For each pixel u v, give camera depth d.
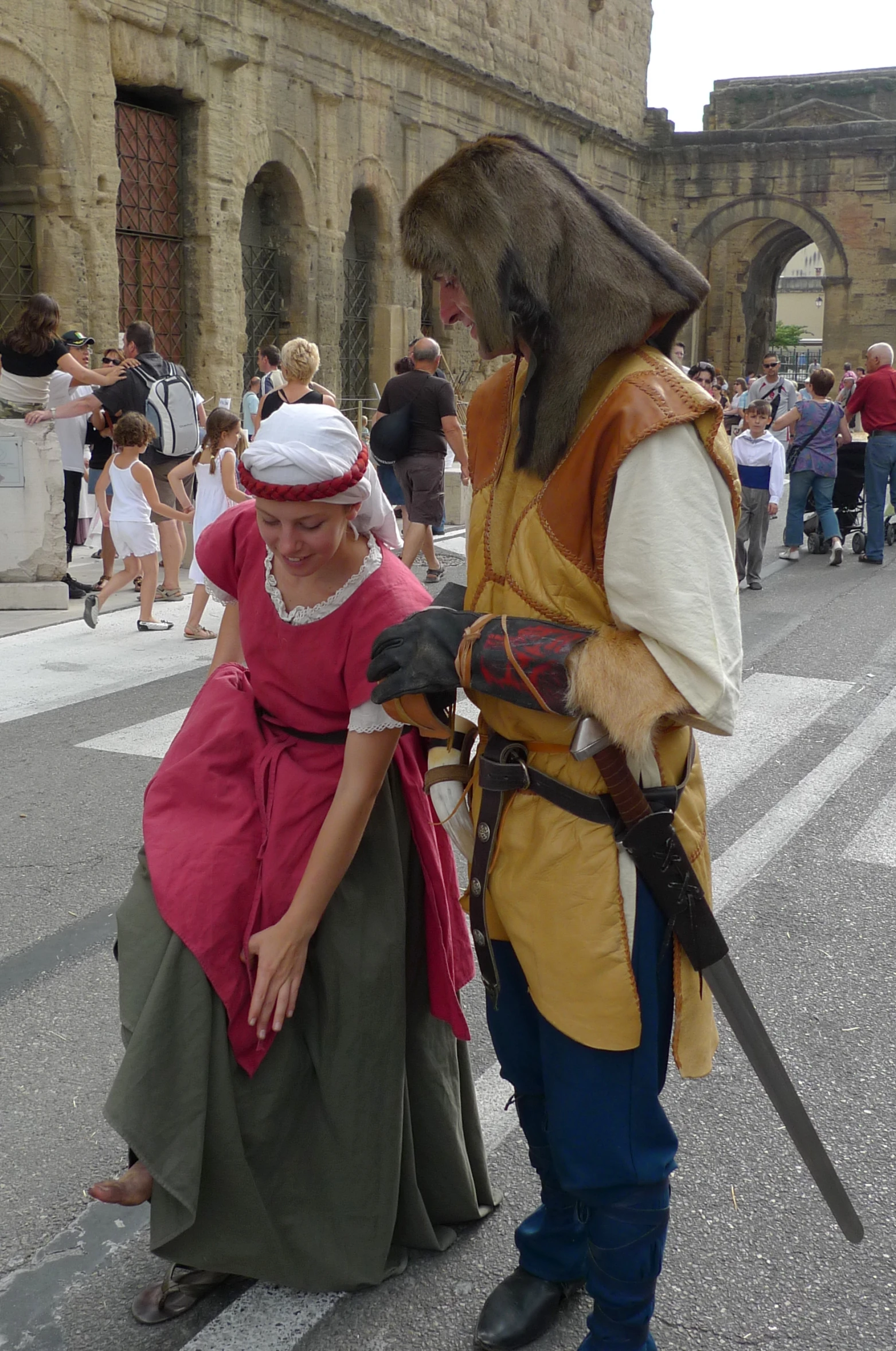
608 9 32.44
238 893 2.18
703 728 1.81
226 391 20.62
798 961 3.95
